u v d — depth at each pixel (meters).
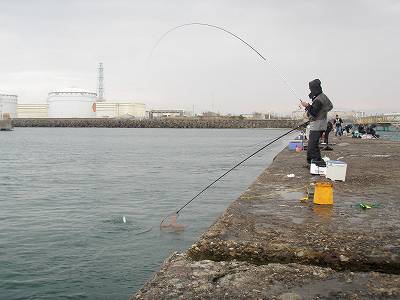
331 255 3.21
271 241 3.51
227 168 23.97
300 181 7.29
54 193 14.69
